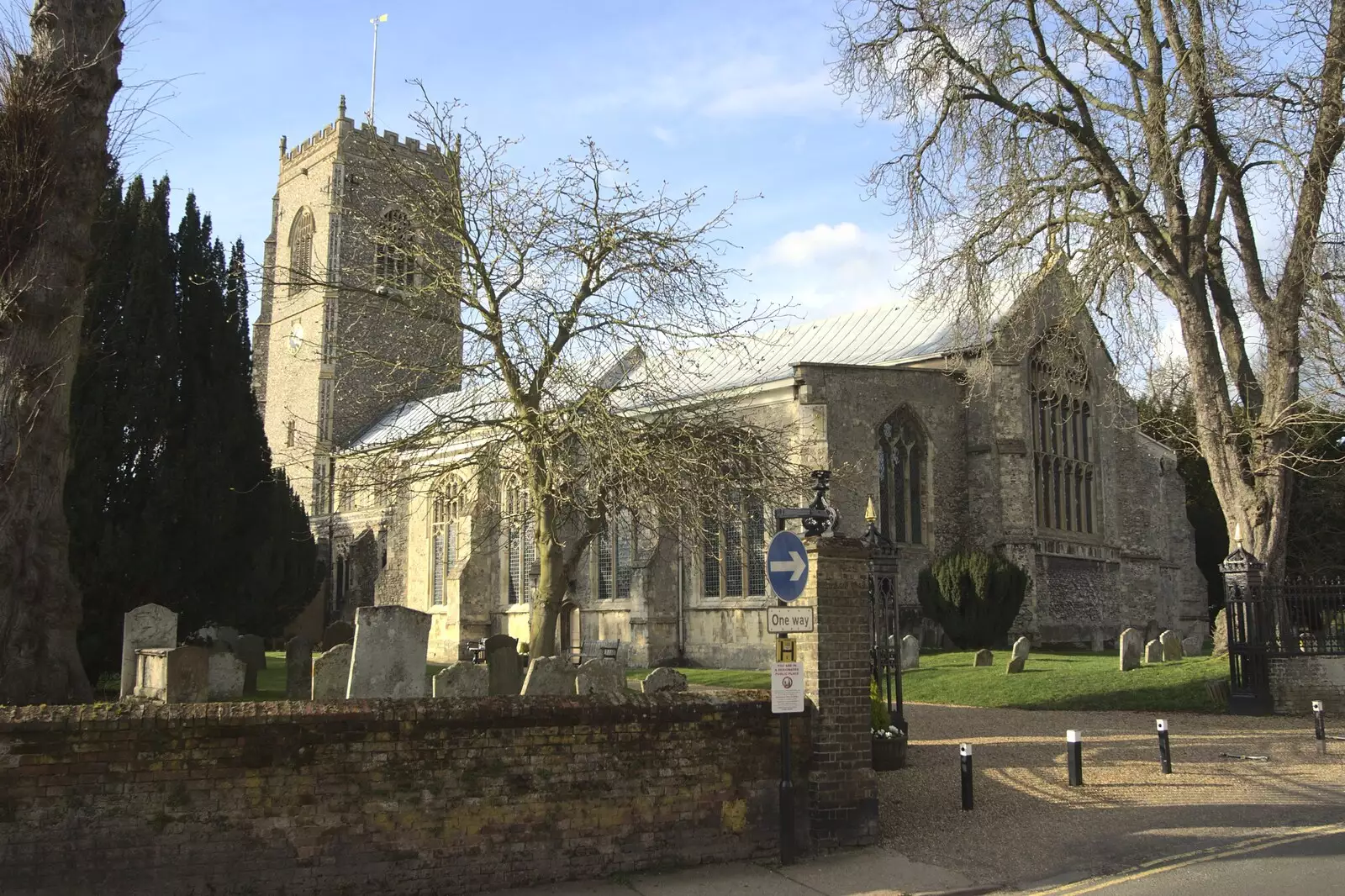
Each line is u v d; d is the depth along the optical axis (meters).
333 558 52.56
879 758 14.50
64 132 11.95
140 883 7.98
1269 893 8.75
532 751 9.43
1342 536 39.22
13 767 7.73
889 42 24.00
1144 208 22.30
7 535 11.22
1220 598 46.12
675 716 10.09
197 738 8.27
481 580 41.31
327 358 21.59
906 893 9.26
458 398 24.02
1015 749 16.12
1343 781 13.46
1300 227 21.27
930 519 34.31
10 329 11.55
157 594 19.72
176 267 21.23
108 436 19.14
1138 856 10.37
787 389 32.44
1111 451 39.50
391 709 8.94
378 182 21.00
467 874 9.05
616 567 36.75
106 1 12.46
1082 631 36.78
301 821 8.51
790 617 10.52
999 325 26.70
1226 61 20.12
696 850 10.04
